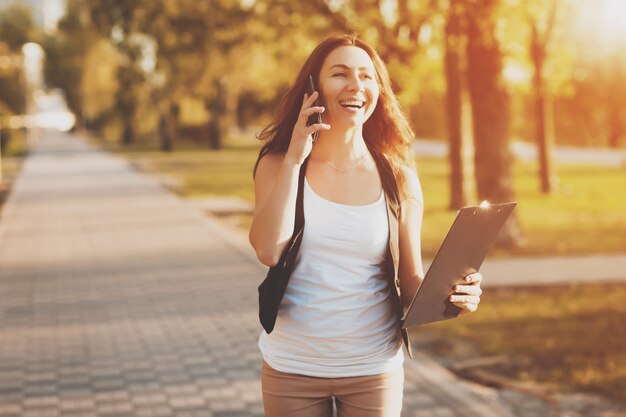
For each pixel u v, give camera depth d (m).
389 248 3.64
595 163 47.66
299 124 3.48
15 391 7.61
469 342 9.66
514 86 28.89
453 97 24.81
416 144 79.69
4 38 83.56
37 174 43.28
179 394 7.44
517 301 12.09
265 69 36.19
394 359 3.71
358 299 3.61
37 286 13.12
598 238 19.17
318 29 20.45
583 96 66.62
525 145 69.31
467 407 6.97
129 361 8.59
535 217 24.27
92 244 18.08
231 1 23.12
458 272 3.55
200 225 21.56
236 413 6.90
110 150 74.69
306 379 3.63
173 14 24.33
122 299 11.98
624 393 7.54
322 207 3.59
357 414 3.67
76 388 7.67
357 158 3.70
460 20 17.30
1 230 20.86
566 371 8.31
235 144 84.50
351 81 3.61
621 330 10.05
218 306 11.36
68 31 73.19
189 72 34.31
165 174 43.41
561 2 18.47
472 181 30.19
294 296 3.62
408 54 17.94
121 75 67.00
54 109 124.44
